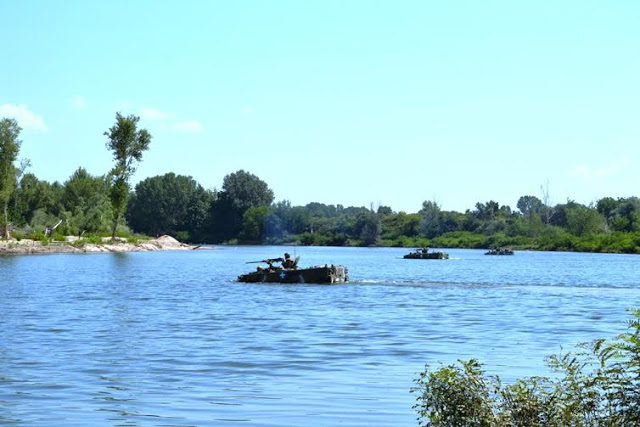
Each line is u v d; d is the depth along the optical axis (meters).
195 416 17.55
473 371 13.16
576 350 27.08
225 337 31.06
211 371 23.22
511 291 59.00
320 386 21.00
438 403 12.77
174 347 28.06
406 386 21.00
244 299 50.25
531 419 12.52
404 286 63.34
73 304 45.78
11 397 19.34
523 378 21.59
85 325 34.97
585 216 190.12
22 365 24.00
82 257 121.19
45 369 23.34
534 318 39.12
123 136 141.50
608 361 22.95
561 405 12.73
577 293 57.59
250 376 22.45
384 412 18.06
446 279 77.06
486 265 113.50
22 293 53.91
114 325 35.03
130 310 42.38
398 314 40.84
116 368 23.58
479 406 12.62
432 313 41.50
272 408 18.39
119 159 142.50
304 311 42.44
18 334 31.58
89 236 159.25
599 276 84.00
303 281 65.50
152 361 24.92
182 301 48.44
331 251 187.75
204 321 37.06
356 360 25.41
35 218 164.88
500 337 31.45
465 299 51.09
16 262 102.62
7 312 40.78
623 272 93.06
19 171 135.50
